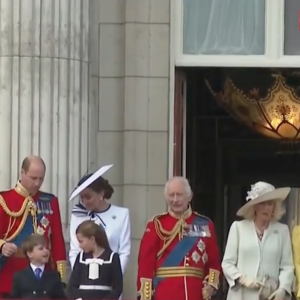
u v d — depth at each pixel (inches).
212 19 1835.6
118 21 1804.9
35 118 1649.9
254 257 1519.4
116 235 1574.8
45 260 1478.8
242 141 2325.3
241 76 2050.9
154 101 1804.9
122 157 1803.6
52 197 1552.7
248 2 1839.3
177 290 1491.1
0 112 1651.1
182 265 1499.8
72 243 1571.1
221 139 2316.7
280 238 1528.1
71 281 1497.3
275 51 1830.7
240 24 1838.1
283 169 2353.6
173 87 1817.2
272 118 2068.2
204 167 2308.1
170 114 1809.8
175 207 1505.9
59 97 1658.5
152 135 1803.6
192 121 2208.4
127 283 1779.0
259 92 2058.3
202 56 1829.5
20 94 1647.4
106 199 1628.9
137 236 1795.0
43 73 1651.1
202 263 1508.4
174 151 1828.2
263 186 1536.7
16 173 1647.4
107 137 1802.4
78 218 1578.5
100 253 1498.5
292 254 1531.7
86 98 1697.8
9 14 1649.9
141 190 1800.0
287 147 2338.8
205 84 2166.6
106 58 1803.6
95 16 1791.3
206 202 2310.5
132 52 1803.6
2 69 1649.9
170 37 1813.5
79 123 1680.6
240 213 1540.4
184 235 1507.1
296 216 1950.1
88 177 1581.0
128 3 1802.4
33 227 1528.1
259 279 1510.8
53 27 1656.0
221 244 2294.5
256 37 1838.1
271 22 1830.7
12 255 1505.9
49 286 1475.1
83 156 1689.2
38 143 1648.6
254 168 2343.8
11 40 1649.9
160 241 1508.4
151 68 1806.1
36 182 1526.8
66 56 1662.2
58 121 1657.2
